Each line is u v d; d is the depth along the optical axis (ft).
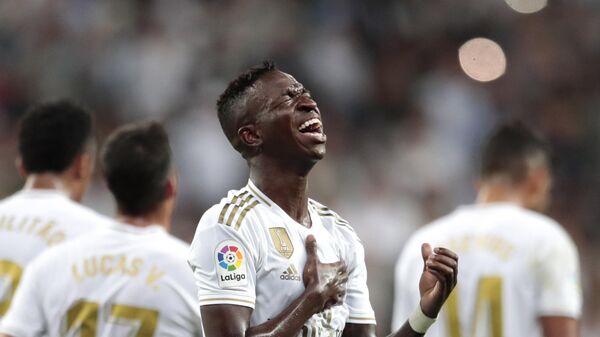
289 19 150.41
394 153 142.31
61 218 51.08
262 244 34.83
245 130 35.94
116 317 44.57
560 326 52.26
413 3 159.94
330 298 34.81
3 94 140.46
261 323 34.50
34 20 145.59
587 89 160.66
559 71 160.66
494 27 161.68
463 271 53.93
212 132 130.82
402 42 156.66
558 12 164.35
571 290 52.75
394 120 148.15
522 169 55.21
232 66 144.46
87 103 141.18
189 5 147.23
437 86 152.76
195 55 143.84
